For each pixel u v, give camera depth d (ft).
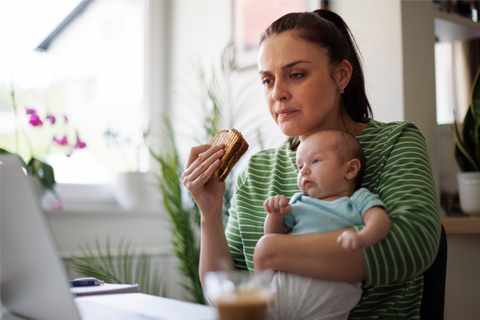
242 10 7.58
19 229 2.53
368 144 3.41
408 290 3.14
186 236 6.78
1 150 6.56
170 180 6.97
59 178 8.08
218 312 1.88
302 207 3.13
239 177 4.04
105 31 8.76
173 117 9.05
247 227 3.59
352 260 2.64
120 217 8.11
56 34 8.11
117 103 8.81
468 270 5.09
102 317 2.50
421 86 5.52
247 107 7.41
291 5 6.69
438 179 5.60
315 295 2.73
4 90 7.48
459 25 5.99
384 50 5.57
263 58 3.43
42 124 7.39
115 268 7.61
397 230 2.63
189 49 8.77
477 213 5.19
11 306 2.92
